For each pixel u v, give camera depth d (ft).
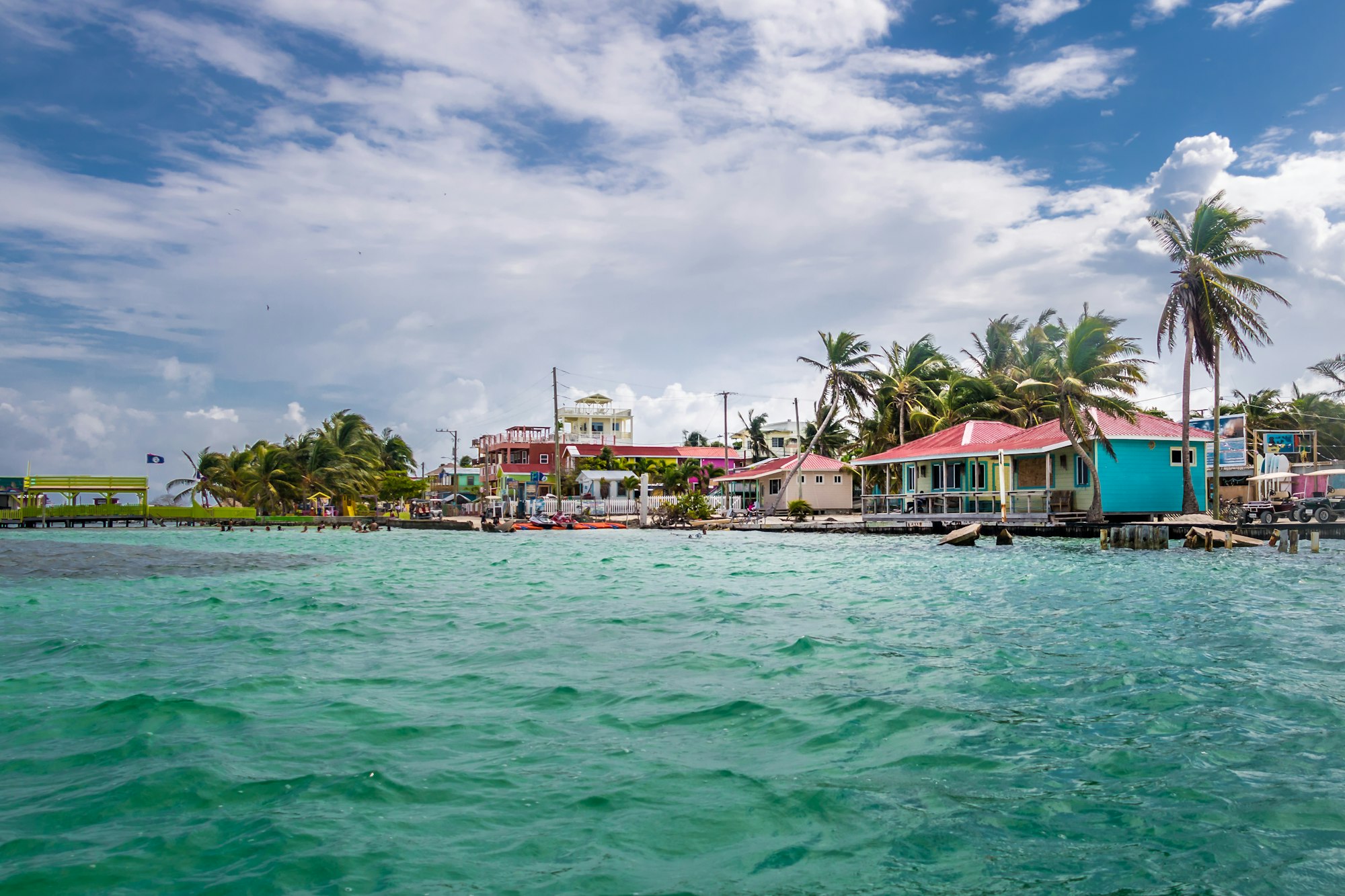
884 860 17.60
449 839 18.60
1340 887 16.33
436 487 376.89
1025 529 128.26
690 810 20.21
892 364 214.48
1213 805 20.38
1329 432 211.20
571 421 356.18
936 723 27.25
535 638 43.96
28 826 19.43
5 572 90.79
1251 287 129.08
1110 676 33.58
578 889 16.42
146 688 33.12
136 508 269.44
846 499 231.09
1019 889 16.38
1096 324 128.26
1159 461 139.13
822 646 40.37
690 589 67.62
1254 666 35.37
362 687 32.83
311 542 162.61
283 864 17.37
